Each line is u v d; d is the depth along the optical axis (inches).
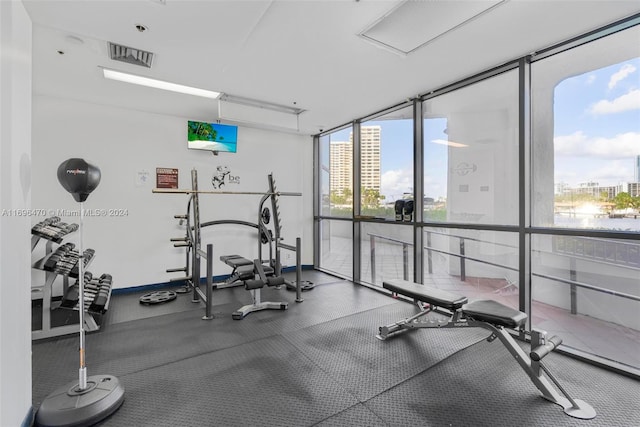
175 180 183.3
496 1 78.0
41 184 150.1
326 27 90.4
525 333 107.7
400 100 152.9
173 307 146.6
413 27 90.0
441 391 79.4
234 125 196.1
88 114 159.9
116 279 168.2
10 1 59.1
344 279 202.1
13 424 58.4
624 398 76.5
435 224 139.8
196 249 151.9
